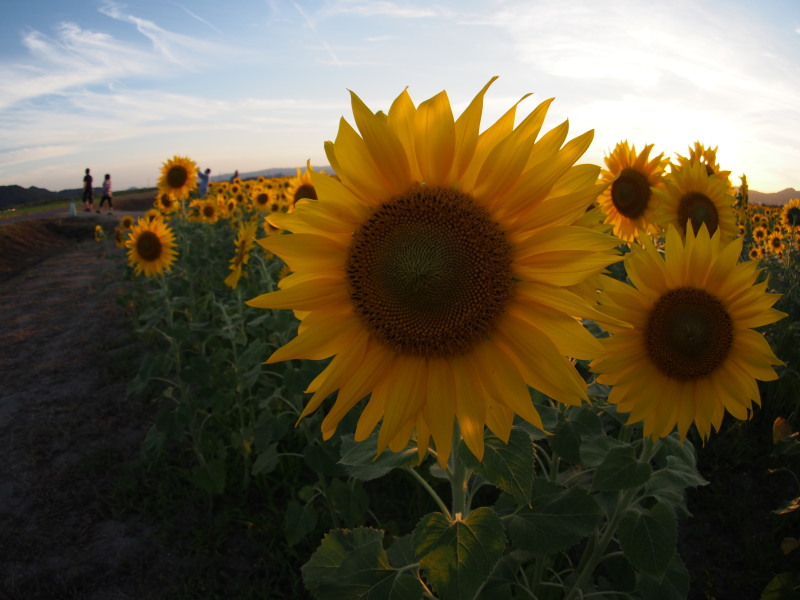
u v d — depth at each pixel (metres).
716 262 2.60
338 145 1.86
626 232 5.51
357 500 4.01
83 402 7.25
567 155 1.77
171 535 4.76
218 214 13.89
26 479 5.72
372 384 1.95
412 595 2.25
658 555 2.56
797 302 5.84
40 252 21.62
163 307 6.23
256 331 6.56
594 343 1.77
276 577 4.26
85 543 4.79
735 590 3.89
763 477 4.79
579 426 2.96
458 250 1.84
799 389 5.18
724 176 5.48
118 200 43.78
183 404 5.12
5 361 8.92
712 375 2.63
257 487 5.23
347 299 1.96
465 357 1.90
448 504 4.61
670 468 2.81
